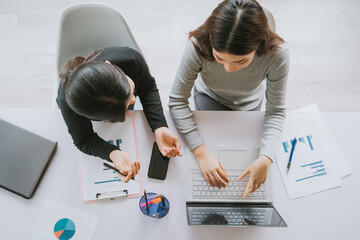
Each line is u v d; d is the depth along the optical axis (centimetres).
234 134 111
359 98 192
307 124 112
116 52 104
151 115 109
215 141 110
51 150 103
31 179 100
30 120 107
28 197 99
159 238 100
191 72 106
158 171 105
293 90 193
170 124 113
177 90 111
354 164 108
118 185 103
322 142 110
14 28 192
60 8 195
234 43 77
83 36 115
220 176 104
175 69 192
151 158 106
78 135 100
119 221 100
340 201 105
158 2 200
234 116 112
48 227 99
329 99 192
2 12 193
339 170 107
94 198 101
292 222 102
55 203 101
